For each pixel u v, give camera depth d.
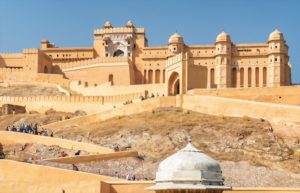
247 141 62.56
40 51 121.62
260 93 79.94
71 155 58.56
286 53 113.38
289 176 54.03
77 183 39.94
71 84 112.19
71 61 128.38
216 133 64.94
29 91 108.62
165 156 59.88
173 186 16.06
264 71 113.06
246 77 113.31
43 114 92.00
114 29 127.25
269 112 69.31
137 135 66.88
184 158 16.45
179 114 74.75
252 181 51.88
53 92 108.25
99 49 128.62
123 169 54.09
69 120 80.94
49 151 60.47
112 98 93.75
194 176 16.16
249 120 69.50
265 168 55.78
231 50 114.38
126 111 80.50
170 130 66.88
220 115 73.19
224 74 112.94
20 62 122.12
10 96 101.12
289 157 59.47
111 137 67.94
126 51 125.00
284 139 64.44
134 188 40.16
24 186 41.28
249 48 113.94
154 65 121.56
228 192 40.12
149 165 55.78
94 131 71.56
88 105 94.38
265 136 63.62
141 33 125.75
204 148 61.28
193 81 90.31
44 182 41.53
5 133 64.06
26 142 63.12
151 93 97.81
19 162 46.41
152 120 73.06
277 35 112.00
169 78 94.81
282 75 111.19
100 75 119.75
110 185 40.53
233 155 59.56
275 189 40.16
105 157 55.28
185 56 90.25
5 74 120.12
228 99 73.50
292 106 67.62
